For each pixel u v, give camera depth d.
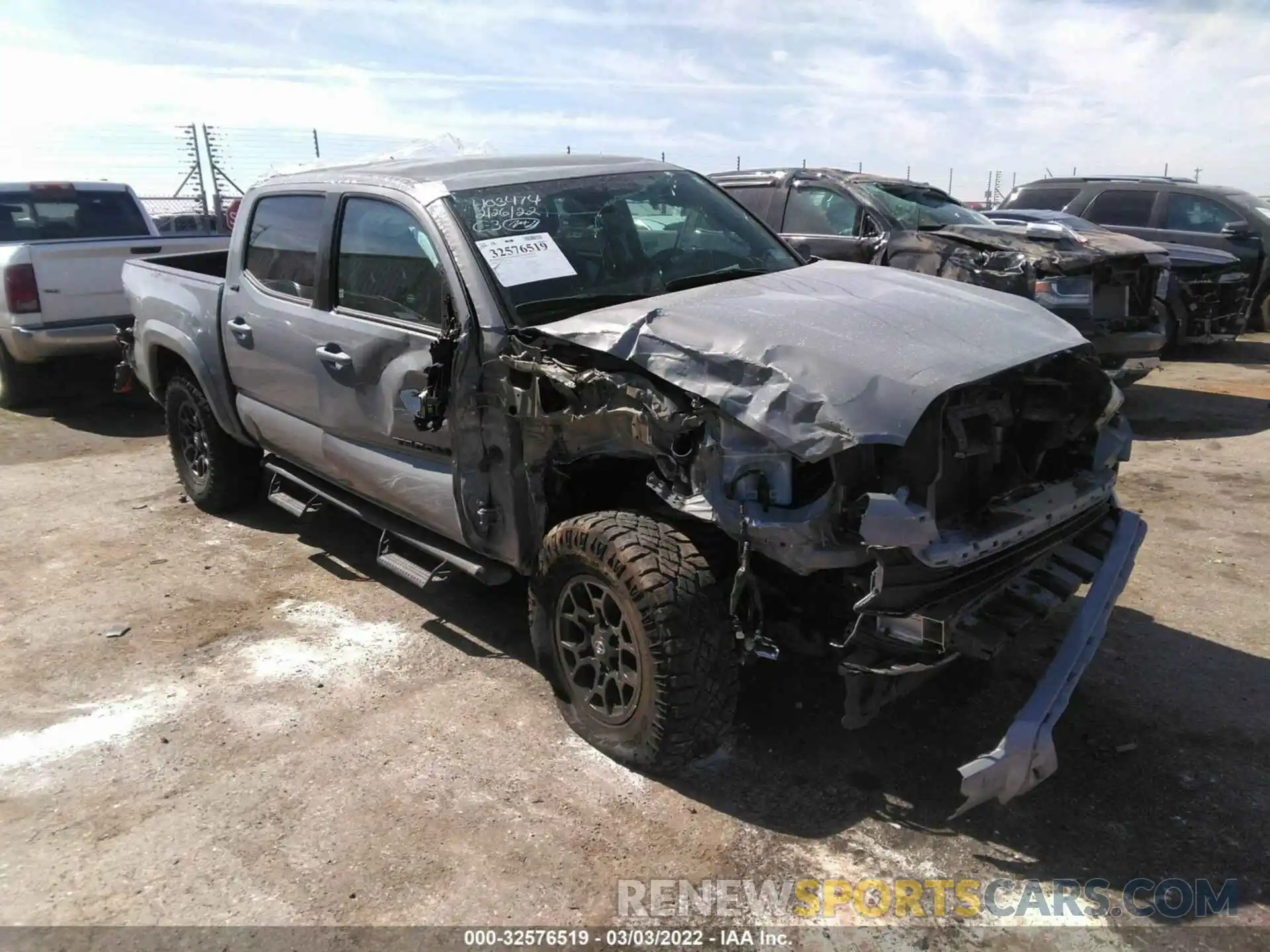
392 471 4.09
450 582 4.89
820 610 3.04
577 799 3.15
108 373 9.66
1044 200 12.65
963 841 2.93
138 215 10.39
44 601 4.75
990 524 2.92
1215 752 3.33
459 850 2.93
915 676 3.04
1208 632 4.20
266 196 4.93
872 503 2.64
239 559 5.27
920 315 3.29
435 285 3.78
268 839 2.99
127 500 6.34
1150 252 7.06
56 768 3.39
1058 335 3.33
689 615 2.99
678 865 2.85
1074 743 3.40
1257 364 10.59
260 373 4.86
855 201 8.05
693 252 4.19
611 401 3.14
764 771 3.28
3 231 9.52
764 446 2.82
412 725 3.60
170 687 3.92
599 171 4.36
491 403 3.53
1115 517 3.54
